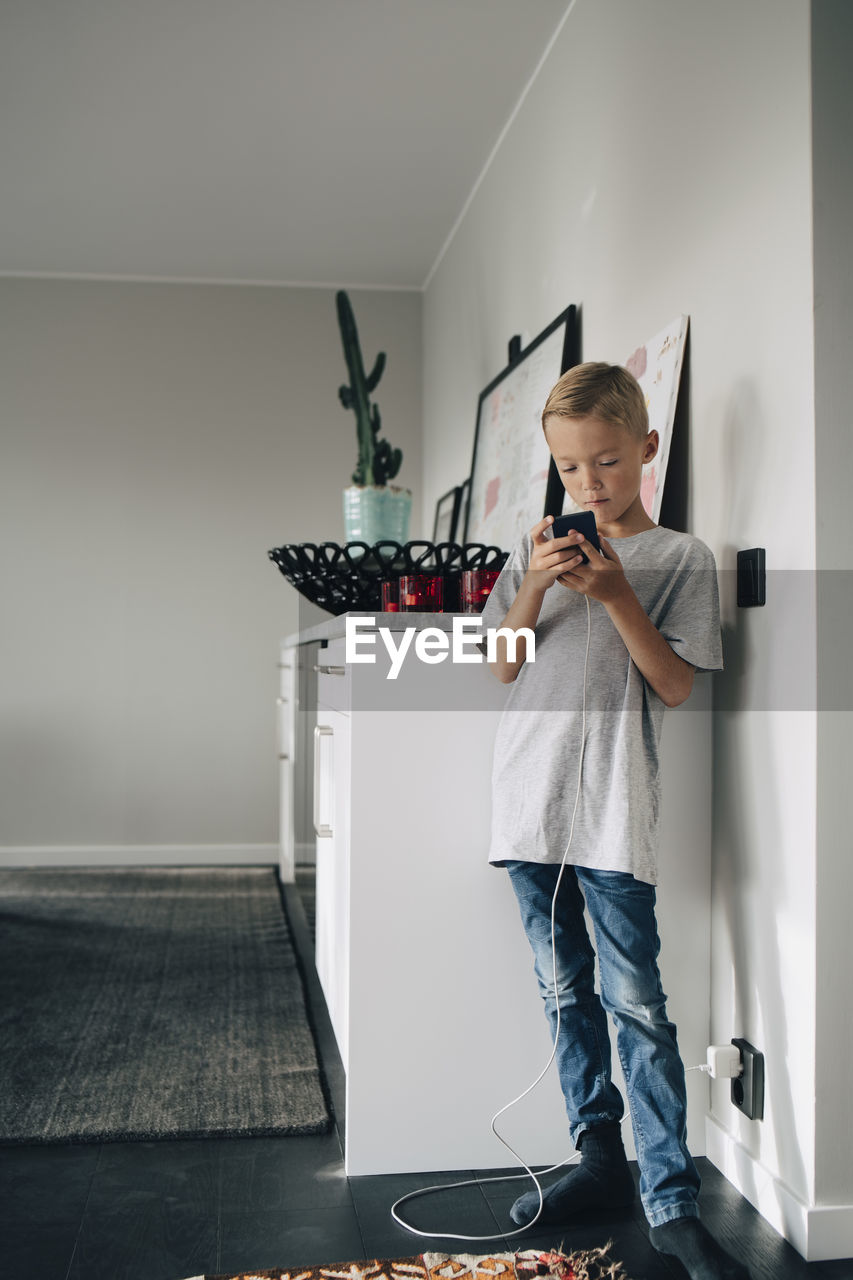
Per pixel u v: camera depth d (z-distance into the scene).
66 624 4.05
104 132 3.01
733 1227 1.44
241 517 4.14
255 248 3.85
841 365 1.39
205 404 4.13
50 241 3.78
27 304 4.06
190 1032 2.18
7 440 4.04
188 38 2.54
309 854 2.68
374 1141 1.57
